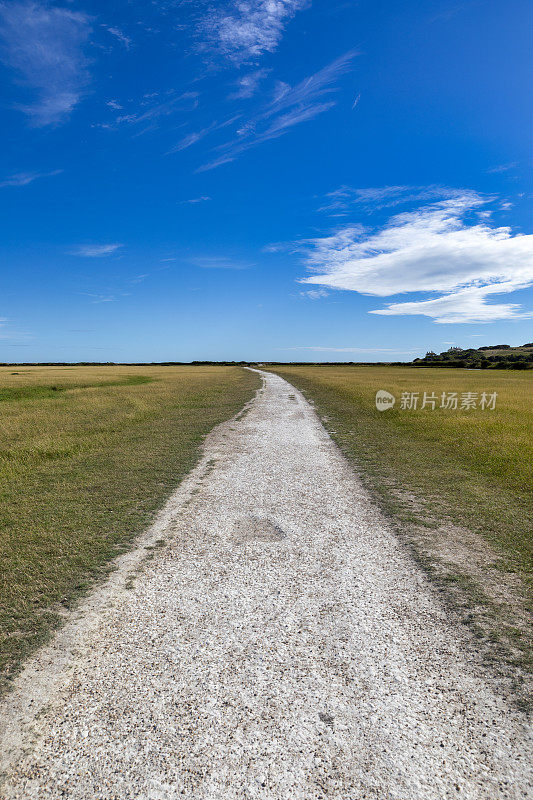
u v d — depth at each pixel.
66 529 6.45
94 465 9.95
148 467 9.78
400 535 6.13
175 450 11.45
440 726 3.01
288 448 11.69
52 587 4.88
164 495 7.91
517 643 3.85
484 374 53.44
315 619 4.23
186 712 3.15
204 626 4.14
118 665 3.64
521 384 32.03
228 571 5.18
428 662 3.62
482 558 5.43
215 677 3.48
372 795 2.55
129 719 3.10
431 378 41.50
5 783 2.67
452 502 7.38
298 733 2.96
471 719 3.07
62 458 10.61
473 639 3.91
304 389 30.11
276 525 6.54
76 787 2.63
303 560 5.43
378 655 3.71
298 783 2.63
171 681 3.45
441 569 5.16
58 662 3.69
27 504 7.48
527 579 4.92
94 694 3.33
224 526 6.52
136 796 2.57
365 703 3.21
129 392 26.94
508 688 3.34
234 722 3.05
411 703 3.21
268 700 3.24
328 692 3.31
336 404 21.39
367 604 4.46
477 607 4.39
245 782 2.64
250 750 2.84
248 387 31.86
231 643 3.89
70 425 15.09
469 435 12.48
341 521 6.66
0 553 5.71
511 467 9.16
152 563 5.41
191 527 6.49
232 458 10.60
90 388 29.89
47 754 2.85
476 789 2.59
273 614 4.32
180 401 22.50
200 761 2.78
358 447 11.74
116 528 6.48
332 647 3.82
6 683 3.46
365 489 8.16
